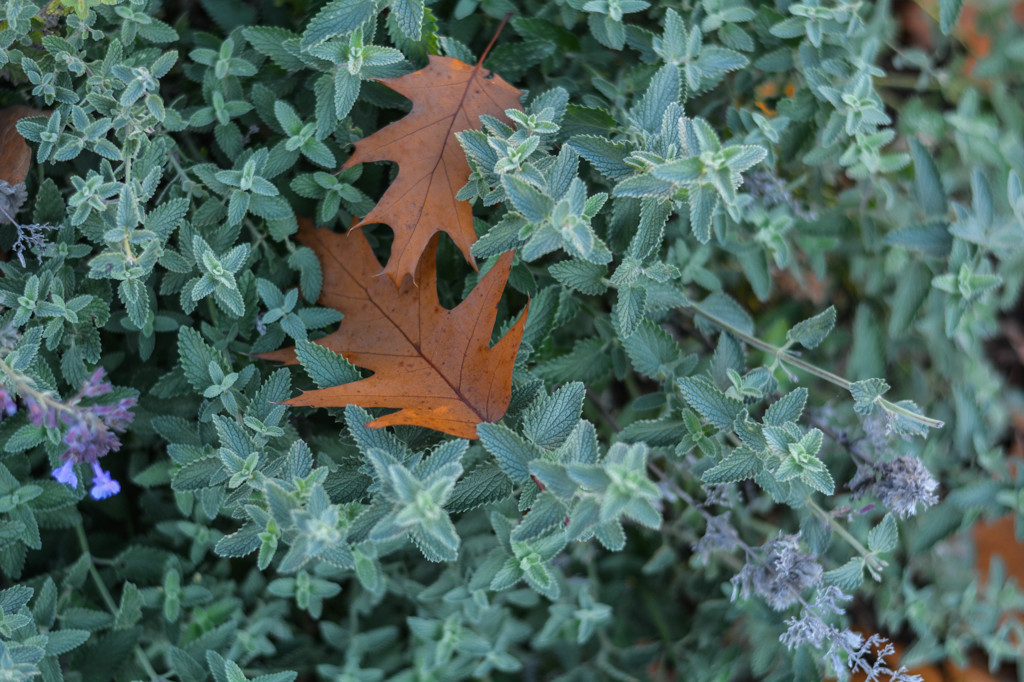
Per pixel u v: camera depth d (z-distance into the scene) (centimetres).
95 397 117
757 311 131
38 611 117
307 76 122
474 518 123
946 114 128
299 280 120
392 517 109
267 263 120
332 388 112
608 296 124
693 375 120
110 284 118
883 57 132
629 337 119
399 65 119
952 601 127
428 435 114
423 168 116
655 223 114
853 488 119
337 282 118
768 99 127
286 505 110
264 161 118
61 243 117
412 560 125
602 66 124
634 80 121
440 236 121
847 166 125
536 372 120
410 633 126
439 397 113
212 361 115
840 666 118
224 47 119
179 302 120
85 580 121
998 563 128
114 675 119
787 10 123
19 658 113
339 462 119
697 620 127
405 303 116
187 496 120
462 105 117
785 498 115
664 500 128
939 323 126
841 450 123
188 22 124
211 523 123
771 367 118
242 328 118
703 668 125
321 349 113
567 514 110
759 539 127
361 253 118
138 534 124
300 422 120
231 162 122
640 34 121
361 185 121
